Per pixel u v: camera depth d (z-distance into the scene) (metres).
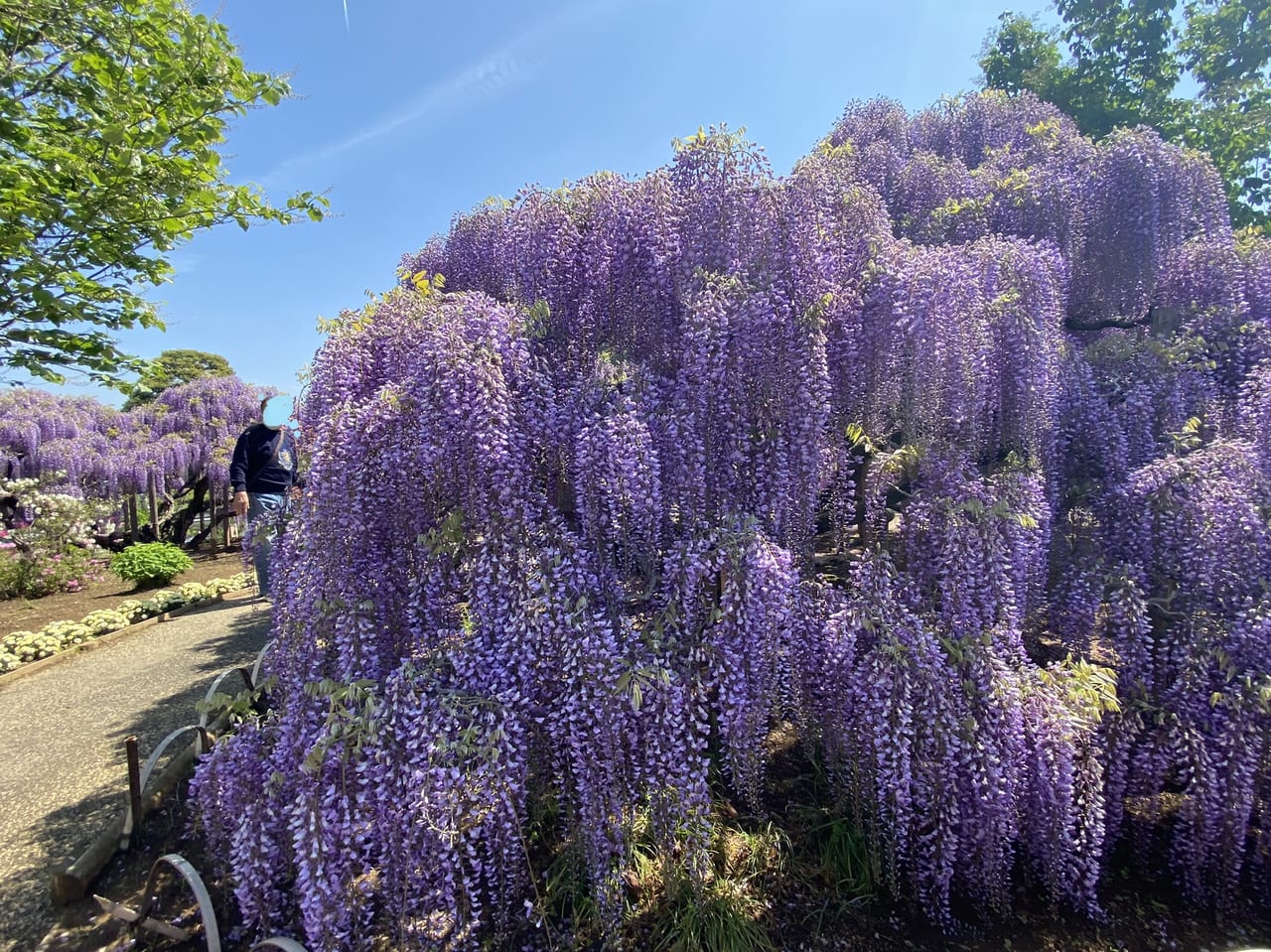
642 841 2.69
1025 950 2.43
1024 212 4.73
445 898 2.24
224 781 2.61
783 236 3.12
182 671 5.64
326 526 2.74
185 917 2.70
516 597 2.55
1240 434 3.84
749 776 2.63
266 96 5.31
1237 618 2.86
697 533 2.84
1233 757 2.63
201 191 5.35
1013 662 2.85
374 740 2.16
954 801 2.45
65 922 2.72
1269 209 9.05
